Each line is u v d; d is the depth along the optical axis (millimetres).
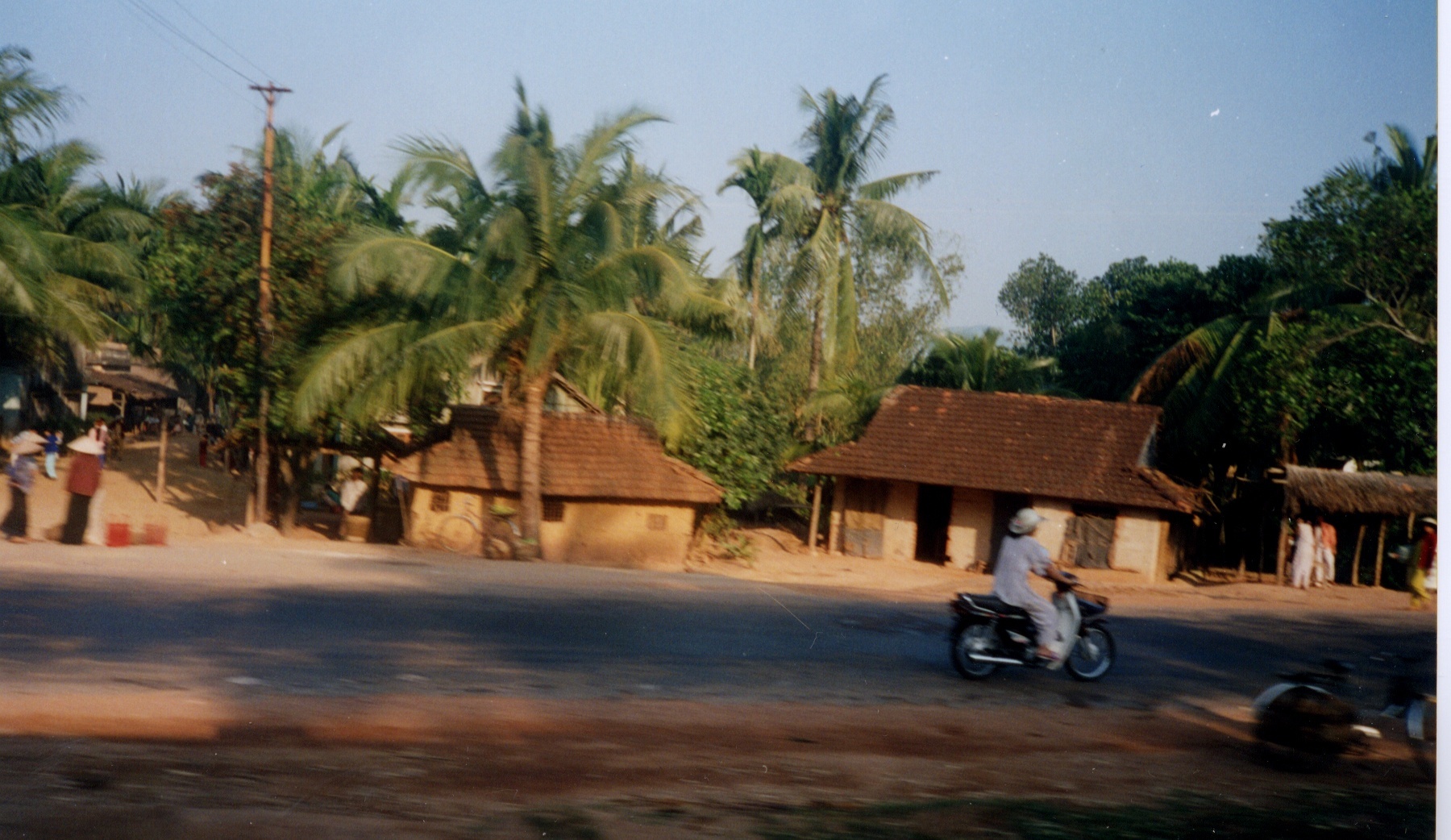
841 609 13492
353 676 7625
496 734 6398
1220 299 28828
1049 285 37938
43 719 6035
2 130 18484
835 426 28359
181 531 18938
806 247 25984
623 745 6367
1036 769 6469
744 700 7750
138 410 35375
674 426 17719
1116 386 32062
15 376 23469
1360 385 22281
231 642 8547
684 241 18297
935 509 25828
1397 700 7840
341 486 24672
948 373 29844
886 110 26391
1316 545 21797
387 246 17172
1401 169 21594
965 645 8984
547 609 11570
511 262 17734
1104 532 23172
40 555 12961
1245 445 25141
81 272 22609
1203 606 16984
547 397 24078
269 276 19516
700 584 15633
